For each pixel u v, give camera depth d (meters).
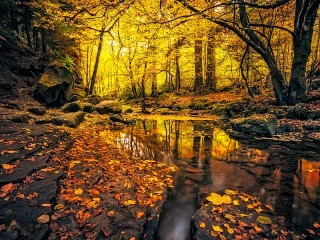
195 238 2.83
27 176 3.79
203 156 6.49
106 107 14.15
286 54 16.66
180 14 9.74
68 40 16.53
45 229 2.66
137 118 15.18
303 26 11.29
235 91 22.95
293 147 7.30
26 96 11.05
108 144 7.30
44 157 4.71
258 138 8.66
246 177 4.97
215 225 3.07
